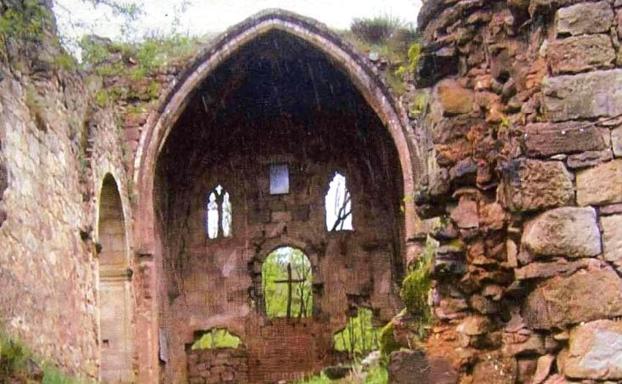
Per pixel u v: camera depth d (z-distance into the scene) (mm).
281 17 23453
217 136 27453
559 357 6172
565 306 5969
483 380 6875
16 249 13367
